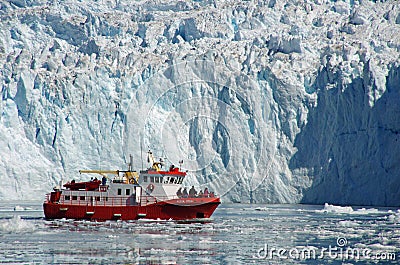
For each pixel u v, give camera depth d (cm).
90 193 19762
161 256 13275
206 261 12788
